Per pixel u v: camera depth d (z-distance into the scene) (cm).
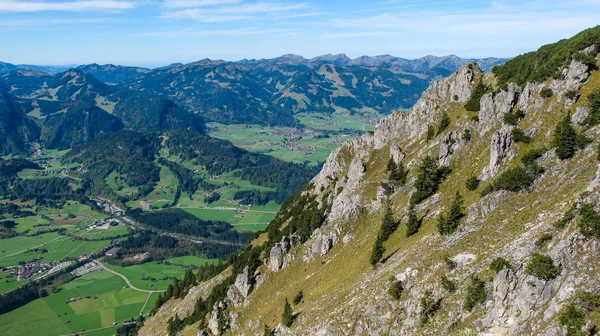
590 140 8512
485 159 11600
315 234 16325
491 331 6988
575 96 10194
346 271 12544
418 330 8000
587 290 6122
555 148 9125
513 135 10581
